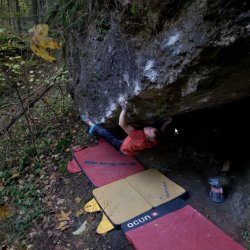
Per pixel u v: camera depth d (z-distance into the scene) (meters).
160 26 2.40
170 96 2.63
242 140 3.82
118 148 4.36
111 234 3.16
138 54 2.78
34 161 4.64
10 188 4.18
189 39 2.05
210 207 3.33
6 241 3.37
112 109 3.69
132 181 3.84
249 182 3.34
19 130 5.52
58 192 3.98
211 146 3.98
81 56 4.38
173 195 3.50
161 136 3.79
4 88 6.54
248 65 2.04
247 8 1.72
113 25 3.28
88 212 3.52
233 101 3.23
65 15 4.66
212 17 1.86
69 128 5.35
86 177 4.09
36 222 3.54
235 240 2.90
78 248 3.12
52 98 6.41
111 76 3.49
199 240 2.88
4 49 4.76
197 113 3.99
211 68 2.08
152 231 3.04
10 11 4.26
